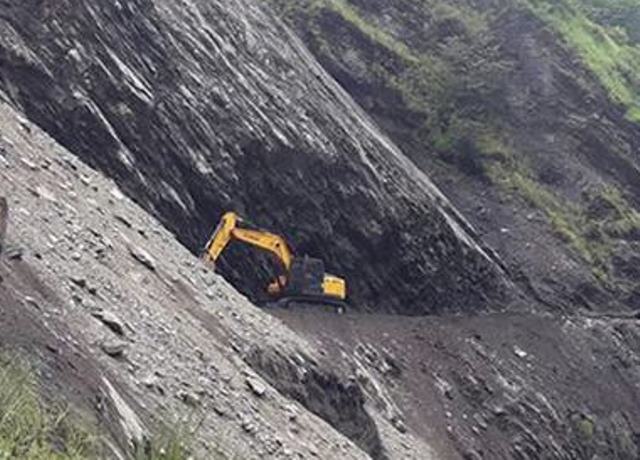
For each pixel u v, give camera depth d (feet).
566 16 157.69
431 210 98.53
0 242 33.50
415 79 130.00
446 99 131.03
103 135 68.18
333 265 87.66
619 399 96.02
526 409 85.25
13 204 41.83
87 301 38.22
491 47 140.67
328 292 77.56
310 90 93.30
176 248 57.41
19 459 22.27
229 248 74.95
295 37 105.40
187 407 37.70
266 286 76.54
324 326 75.20
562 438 86.12
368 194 91.50
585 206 127.34
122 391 33.68
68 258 41.34
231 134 79.41
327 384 58.85
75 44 69.00
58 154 54.39
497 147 127.13
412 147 123.85
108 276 42.91
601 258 119.55
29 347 30.04
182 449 29.22
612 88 144.97
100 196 53.62
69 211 46.62
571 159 132.67
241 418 41.68
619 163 136.15
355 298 88.63
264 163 82.02
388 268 92.22
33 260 37.76
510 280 106.93
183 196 73.72
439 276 96.84
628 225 126.00
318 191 86.89
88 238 45.29
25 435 23.20
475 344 90.63
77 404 28.27
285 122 85.71
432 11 143.23
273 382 52.39
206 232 75.46
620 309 114.21
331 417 57.77
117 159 68.59
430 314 94.73
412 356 82.28
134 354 37.60
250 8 94.27
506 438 80.84
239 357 49.65
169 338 42.14
